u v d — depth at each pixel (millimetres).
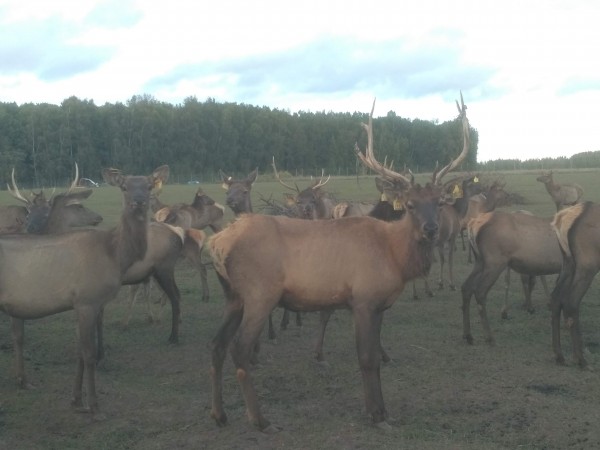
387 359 8359
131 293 10539
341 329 10219
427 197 6562
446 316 10922
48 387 7559
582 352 8234
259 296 6363
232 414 6691
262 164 76938
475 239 9500
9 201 36281
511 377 7766
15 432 6348
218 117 74312
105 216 27312
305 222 6598
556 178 52844
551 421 6465
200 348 9297
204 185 58844
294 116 80500
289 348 9180
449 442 5961
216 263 6535
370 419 6422
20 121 66750
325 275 6391
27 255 6926
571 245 8289
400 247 6539
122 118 69625
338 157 79938
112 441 6117
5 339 9602
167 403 7043
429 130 67688
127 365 8531
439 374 7883
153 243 9305
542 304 11680
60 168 67312
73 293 6926
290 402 7098
